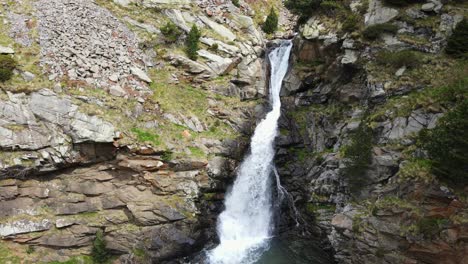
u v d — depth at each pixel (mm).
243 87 38188
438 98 25219
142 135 29656
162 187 28969
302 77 35656
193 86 36031
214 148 32031
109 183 28719
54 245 27047
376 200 25312
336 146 30469
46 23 32531
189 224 29109
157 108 32125
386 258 23969
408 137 25219
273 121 36656
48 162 27297
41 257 26781
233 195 32562
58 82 29234
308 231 31656
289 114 35688
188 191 29562
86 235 27719
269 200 33781
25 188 27219
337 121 31750
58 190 27906
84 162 28219
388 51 29484
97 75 30969
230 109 35500
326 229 29172
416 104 25672
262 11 49000
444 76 26438
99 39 33781
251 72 39219
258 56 41656
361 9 32188
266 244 31609
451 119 21984
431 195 22562
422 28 29500
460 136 21000
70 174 28234
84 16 34938
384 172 25641
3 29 31094
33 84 28469
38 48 30625
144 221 28188
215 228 30969
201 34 39250
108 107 29531
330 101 33875
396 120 26188
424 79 26969
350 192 27344
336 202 28859
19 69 28953
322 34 34219
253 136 35531
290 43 40281
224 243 31172
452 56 27344
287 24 49344
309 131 33875
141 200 28578
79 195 28141
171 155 29750
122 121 29438
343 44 31672
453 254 21609
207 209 30625
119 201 28500
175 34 37656
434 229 22000
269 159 34344
